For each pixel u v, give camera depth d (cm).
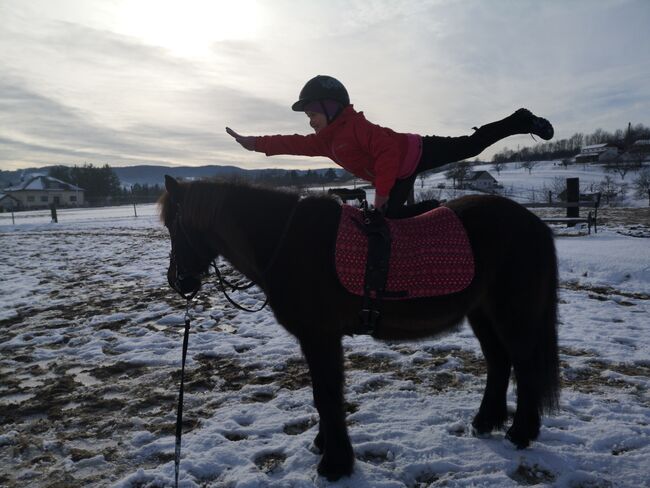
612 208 2195
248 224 266
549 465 258
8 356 459
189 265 279
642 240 925
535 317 271
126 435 308
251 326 541
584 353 416
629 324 488
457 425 304
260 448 283
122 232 1736
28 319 586
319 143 299
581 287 655
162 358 442
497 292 273
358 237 253
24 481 262
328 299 252
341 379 259
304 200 269
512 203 287
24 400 363
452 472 259
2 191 7038
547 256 275
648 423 298
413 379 382
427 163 285
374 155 265
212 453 279
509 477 252
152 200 5084
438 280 254
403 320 260
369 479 254
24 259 1095
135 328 543
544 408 275
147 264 991
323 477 255
